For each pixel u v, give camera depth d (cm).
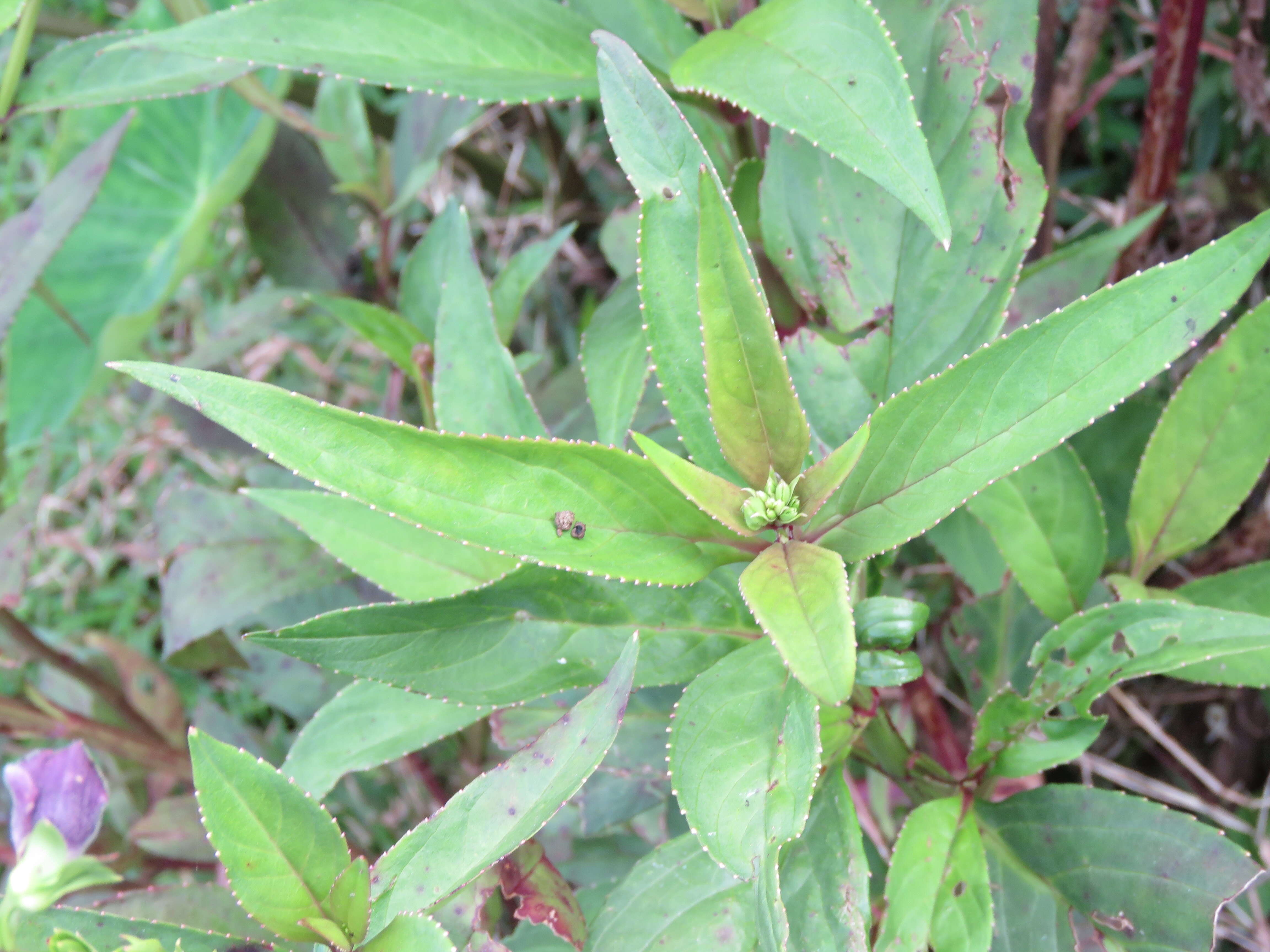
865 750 40
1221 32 57
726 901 34
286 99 71
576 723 32
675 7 40
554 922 36
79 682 60
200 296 85
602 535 31
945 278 38
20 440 75
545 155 75
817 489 31
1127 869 35
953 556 47
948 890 35
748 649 33
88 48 44
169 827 53
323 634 32
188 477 68
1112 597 44
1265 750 55
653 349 32
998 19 38
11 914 36
